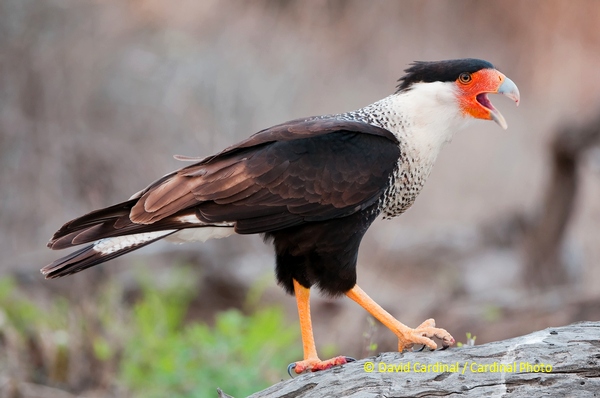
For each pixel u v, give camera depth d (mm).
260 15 20453
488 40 21688
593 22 21453
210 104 18969
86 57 18203
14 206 16406
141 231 7012
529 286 15734
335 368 6484
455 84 7426
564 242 15898
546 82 21656
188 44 19500
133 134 18047
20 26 17750
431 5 21281
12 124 16906
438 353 6359
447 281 15281
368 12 20969
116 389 10664
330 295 7305
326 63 20578
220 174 7125
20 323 11516
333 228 7207
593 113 15164
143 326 11578
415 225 19109
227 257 15164
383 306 13719
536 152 20922
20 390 10406
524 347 6227
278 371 10539
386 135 7383
